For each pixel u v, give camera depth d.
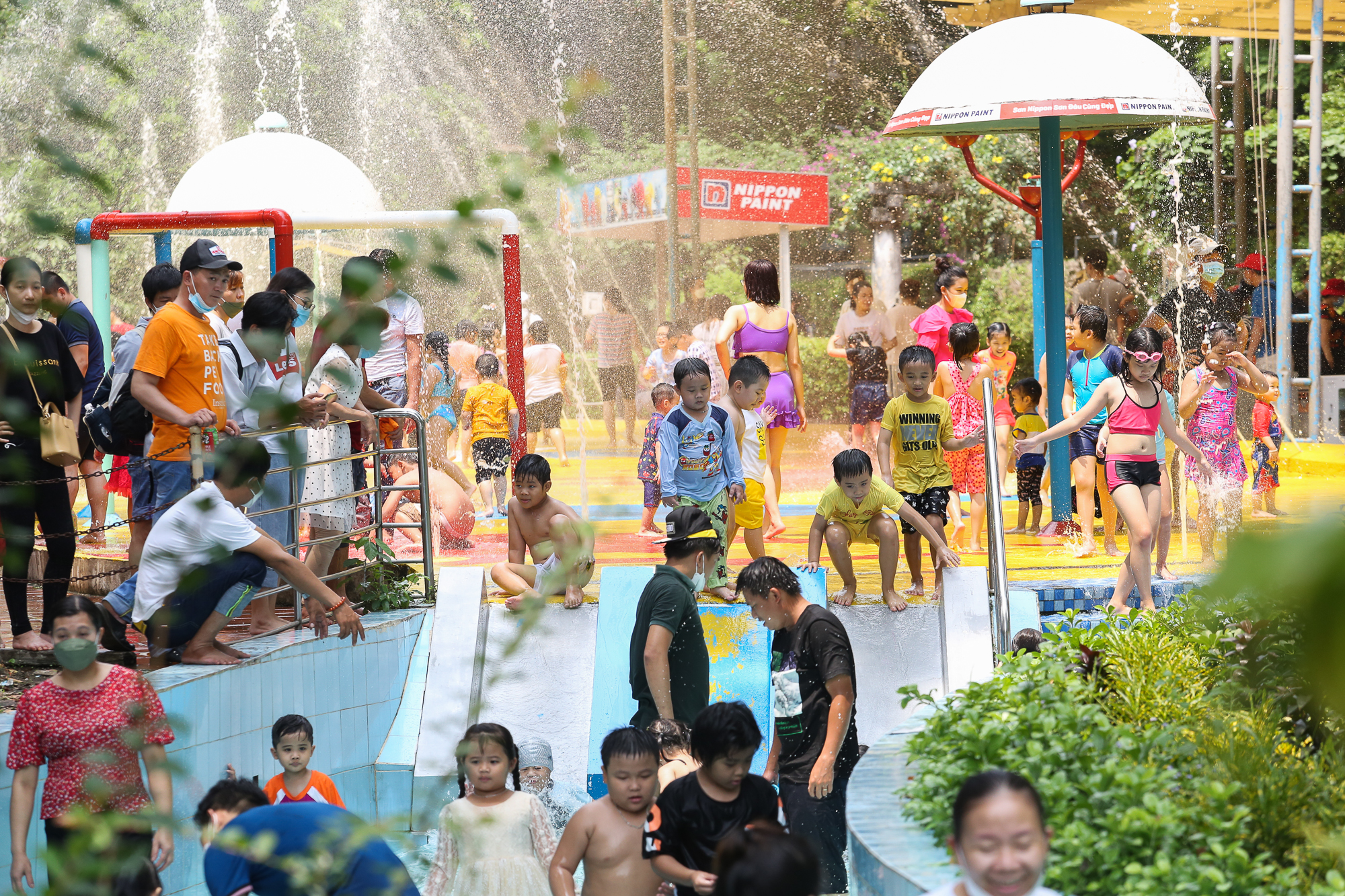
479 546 14.62
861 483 10.75
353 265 2.51
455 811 7.39
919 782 6.32
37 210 3.02
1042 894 4.53
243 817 5.68
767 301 14.29
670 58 28.19
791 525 15.59
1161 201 33.28
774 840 4.74
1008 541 14.38
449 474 16.31
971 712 6.84
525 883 7.27
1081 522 13.40
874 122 40.59
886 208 37.31
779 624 8.78
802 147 40.38
